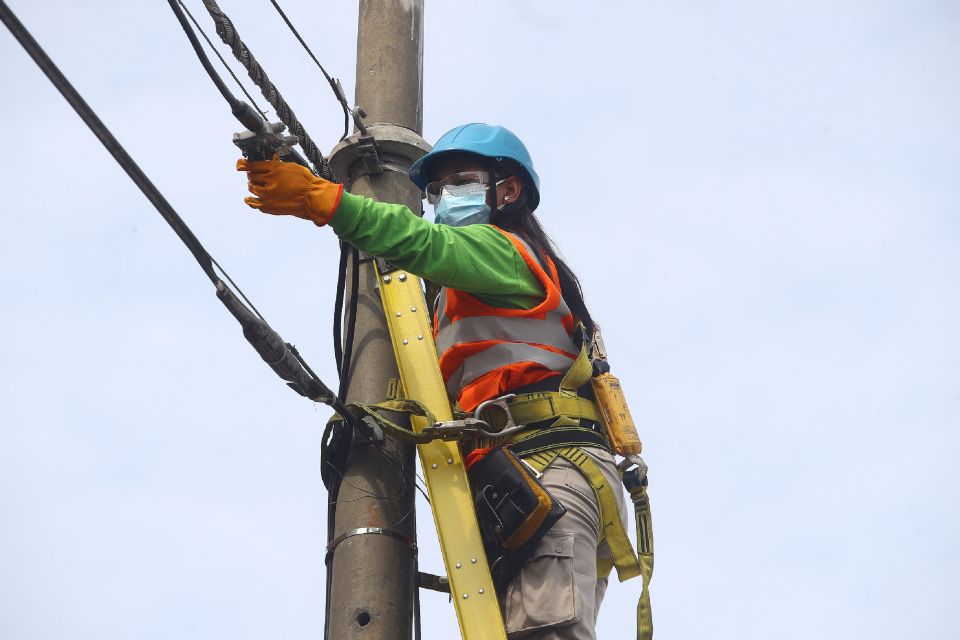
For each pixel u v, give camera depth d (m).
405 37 21.17
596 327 18.28
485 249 16.58
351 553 16.97
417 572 17.39
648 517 17.61
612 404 17.45
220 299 14.70
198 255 14.34
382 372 18.38
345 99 19.17
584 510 16.19
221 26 15.18
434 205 18.31
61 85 11.84
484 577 15.85
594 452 16.75
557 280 17.50
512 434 16.42
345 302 19.86
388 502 17.31
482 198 17.86
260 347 15.29
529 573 15.77
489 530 16.09
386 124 20.28
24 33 11.27
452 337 17.25
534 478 15.93
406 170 19.98
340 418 17.69
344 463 17.77
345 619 16.59
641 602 16.70
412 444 18.05
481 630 15.48
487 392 16.80
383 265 18.52
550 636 15.41
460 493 16.50
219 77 14.05
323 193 15.38
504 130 18.47
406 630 16.80
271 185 15.18
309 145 17.72
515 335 16.89
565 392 16.86
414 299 18.19
